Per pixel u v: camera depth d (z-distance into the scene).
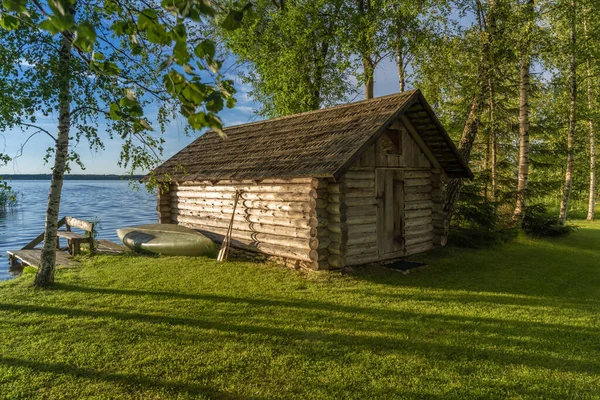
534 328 6.01
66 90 6.96
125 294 7.68
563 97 18.95
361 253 9.95
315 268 9.14
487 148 21.28
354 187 9.70
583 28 17.64
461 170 12.20
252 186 11.31
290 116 13.32
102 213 32.19
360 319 6.36
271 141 12.21
